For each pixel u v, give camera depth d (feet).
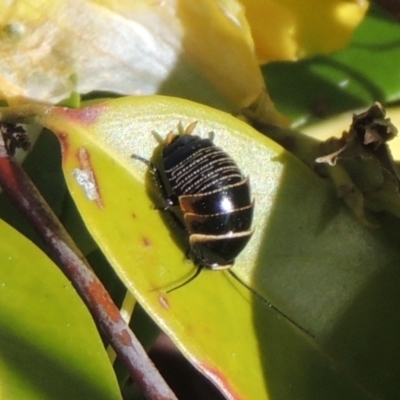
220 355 0.27
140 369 0.25
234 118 0.30
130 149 0.28
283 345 0.29
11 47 0.30
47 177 0.30
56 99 0.30
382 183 0.30
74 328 0.26
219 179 0.29
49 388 0.25
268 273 0.30
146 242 0.27
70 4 0.30
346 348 0.30
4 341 0.26
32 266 0.27
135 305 0.30
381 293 0.30
